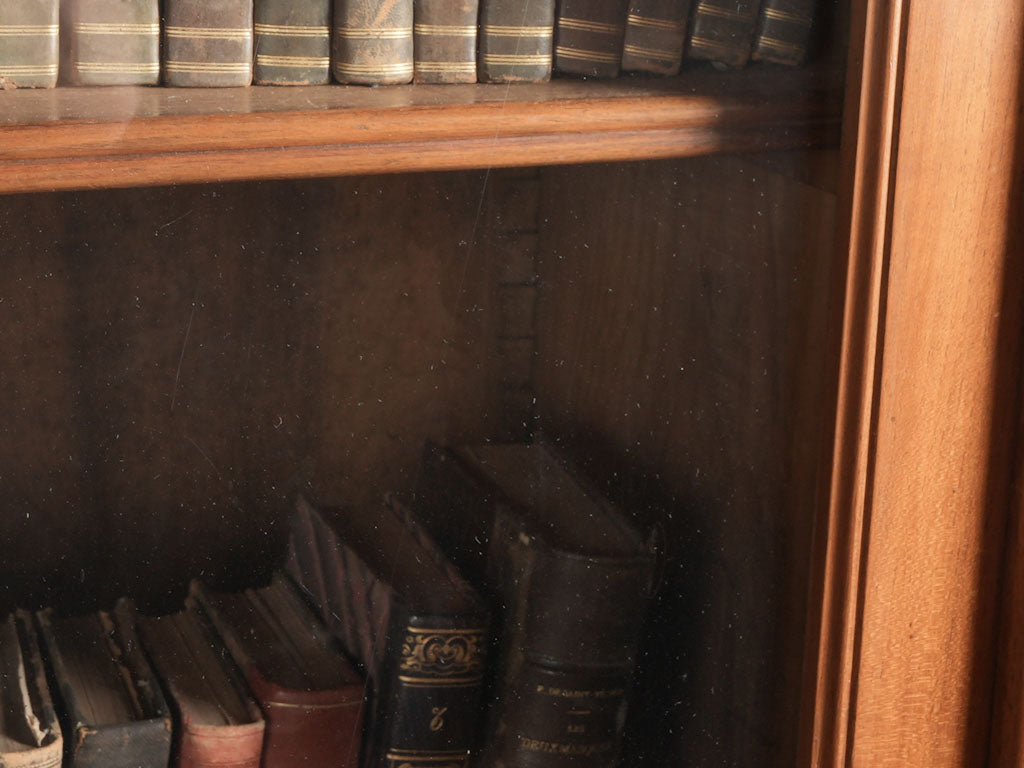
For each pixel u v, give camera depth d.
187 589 0.60
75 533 0.58
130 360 0.57
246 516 0.61
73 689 0.58
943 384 0.66
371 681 0.65
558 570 0.67
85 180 0.53
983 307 0.66
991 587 0.71
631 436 0.66
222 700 0.61
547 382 0.65
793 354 0.66
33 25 0.53
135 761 0.60
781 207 0.64
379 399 0.62
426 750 0.67
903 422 0.66
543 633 0.68
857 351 0.64
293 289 0.59
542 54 0.61
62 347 0.56
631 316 0.64
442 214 0.61
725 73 0.62
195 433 0.59
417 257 0.61
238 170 0.56
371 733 0.65
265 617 0.62
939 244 0.64
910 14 0.60
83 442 0.57
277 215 0.58
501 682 0.67
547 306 0.64
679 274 0.64
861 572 0.67
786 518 0.68
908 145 0.62
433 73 0.60
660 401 0.66
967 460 0.68
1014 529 0.69
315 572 0.62
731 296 0.64
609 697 0.69
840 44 0.62
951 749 0.72
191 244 0.57
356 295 0.60
